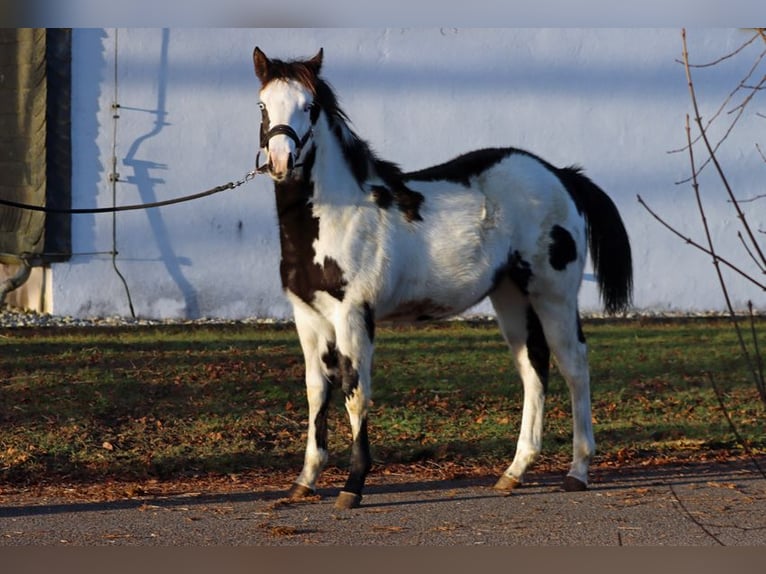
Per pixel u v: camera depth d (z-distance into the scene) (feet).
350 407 30.81
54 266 62.80
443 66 66.74
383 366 51.26
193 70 64.08
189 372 48.49
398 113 66.69
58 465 36.50
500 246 33.53
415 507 30.91
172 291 64.75
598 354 55.42
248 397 45.06
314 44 65.57
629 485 34.22
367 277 30.81
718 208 69.00
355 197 31.17
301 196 30.53
